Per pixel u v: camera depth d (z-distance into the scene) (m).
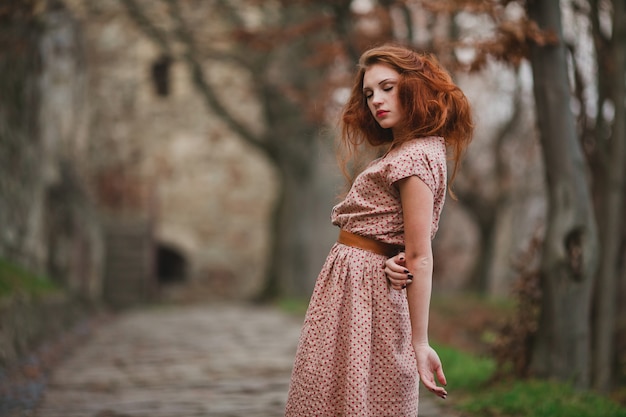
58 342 7.52
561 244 4.67
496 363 5.23
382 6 7.53
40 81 9.73
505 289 21.20
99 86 18.22
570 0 5.48
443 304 14.15
